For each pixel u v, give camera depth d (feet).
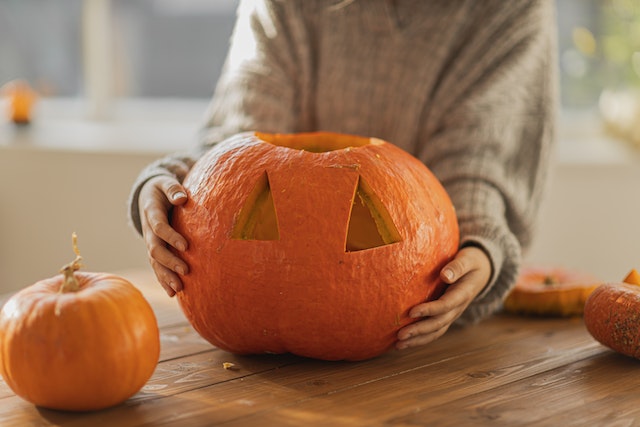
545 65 4.37
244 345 3.20
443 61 4.39
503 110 4.20
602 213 7.55
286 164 3.05
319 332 3.04
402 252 3.05
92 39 8.75
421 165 3.34
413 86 4.41
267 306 3.00
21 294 2.78
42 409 2.81
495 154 4.12
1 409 2.80
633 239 7.59
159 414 2.78
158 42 8.76
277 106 4.50
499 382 3.10
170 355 3.35
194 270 3.10
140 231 3.54
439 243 3.18
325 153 3.12
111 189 7.81
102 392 2.72
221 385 3.03
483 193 3.90
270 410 2.81
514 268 3.66
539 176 4.31
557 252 7.67
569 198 7.53
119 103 9.00
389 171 3.14
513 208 4.12
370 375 3.15
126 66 8.87
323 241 2.95
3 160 7.88
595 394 3.00
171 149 7.68
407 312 3.10
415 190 3.17
